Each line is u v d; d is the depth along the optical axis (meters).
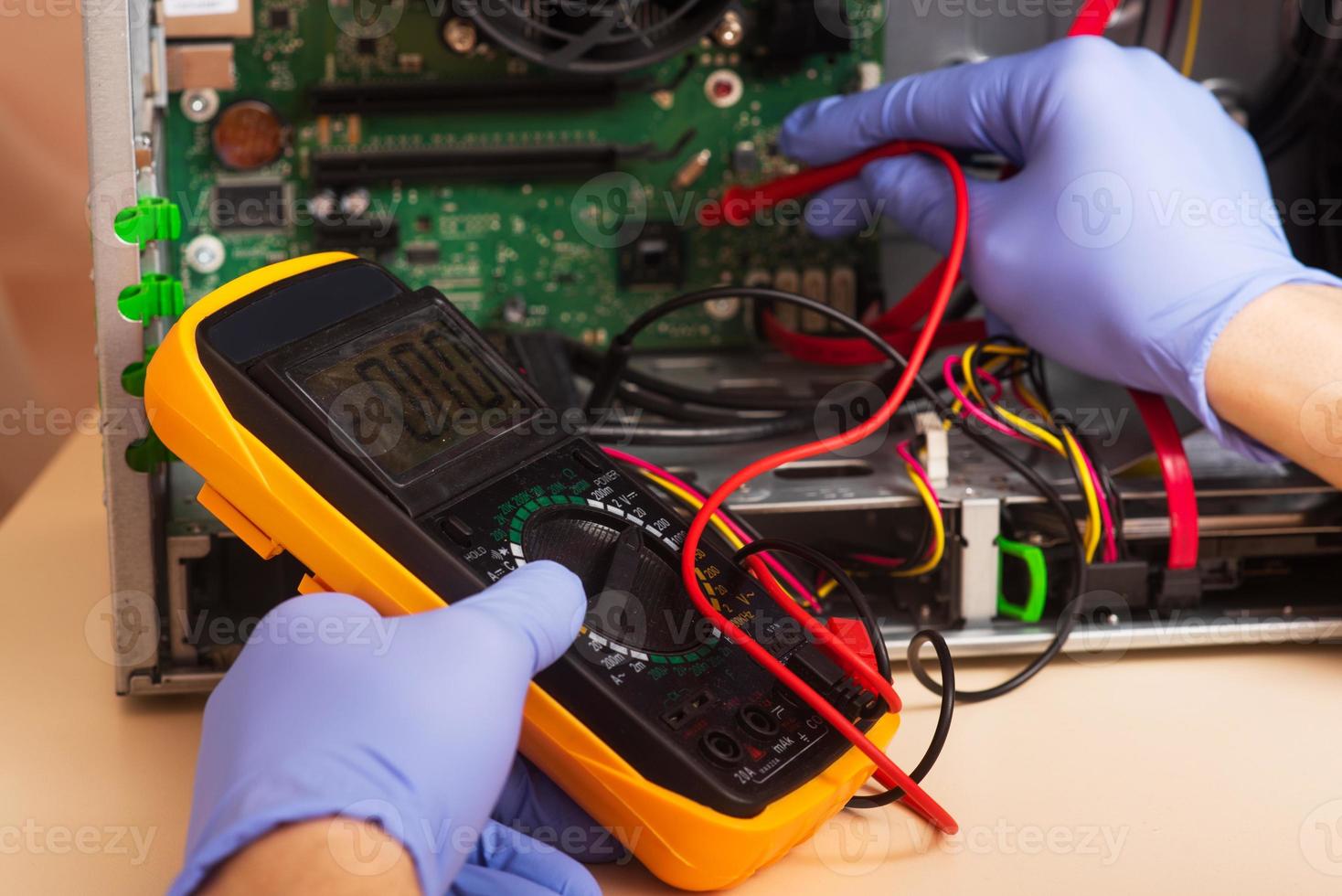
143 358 0.72
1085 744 0.71
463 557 0.61
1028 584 0.82
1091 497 0.78
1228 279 0.81
